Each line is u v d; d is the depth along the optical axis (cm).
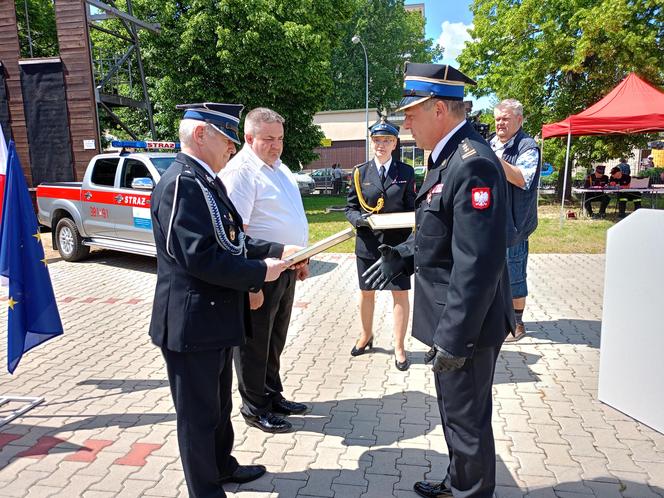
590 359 423
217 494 231
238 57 1555
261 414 320
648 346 182
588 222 1195
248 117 301
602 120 1073
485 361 211
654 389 182
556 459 284
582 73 1511
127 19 1205
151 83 1645
